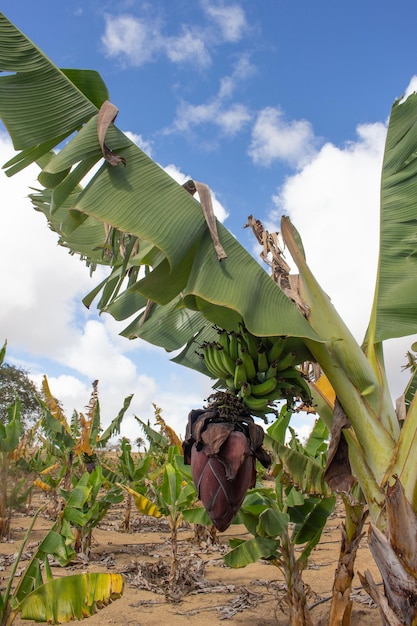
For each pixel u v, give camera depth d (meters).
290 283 3.78
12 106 3.25
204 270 3.20
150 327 4.80
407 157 3.94
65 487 13.13
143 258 3.97
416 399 3.21
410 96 3.80
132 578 7.73
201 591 7.19
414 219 3.82
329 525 14.15
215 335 4.78
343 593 4.67
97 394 12.20
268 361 3.53
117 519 15.32
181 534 12.47
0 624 3.97
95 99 3.80
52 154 4.91
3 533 10.60
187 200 3.37
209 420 3.09
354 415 3.48
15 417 7.20
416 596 2.87
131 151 3.35
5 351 6.65
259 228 4.01
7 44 3.36
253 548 5.11
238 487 2.96
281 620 5.97
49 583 3.75
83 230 4.99
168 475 7.67
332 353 3.57
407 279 3.72
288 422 5.82
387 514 2.99
